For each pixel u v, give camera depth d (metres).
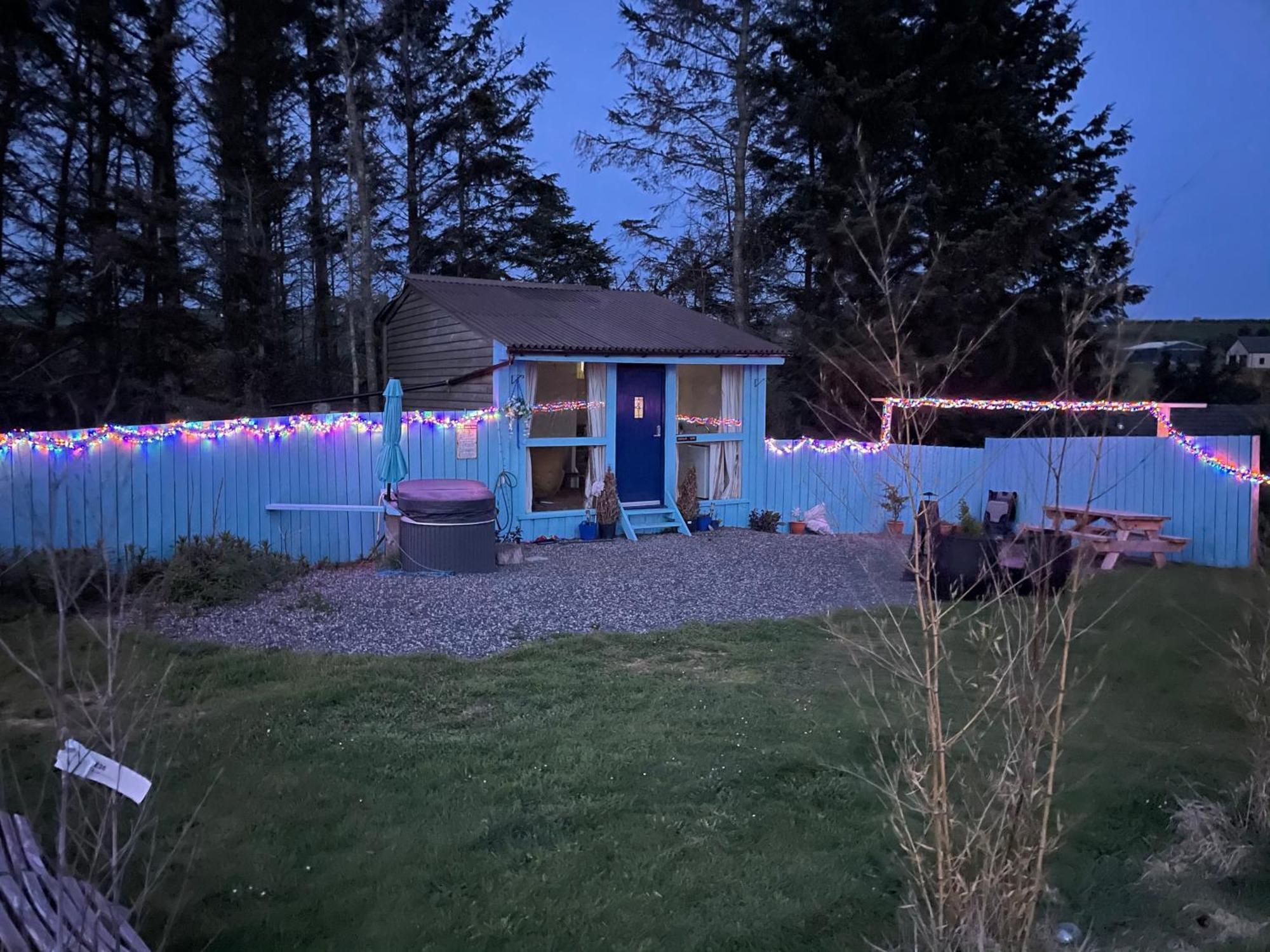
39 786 4.32
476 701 5.82
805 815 4.28
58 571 3.15
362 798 4.34
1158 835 4.20
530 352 12.21
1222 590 9.66
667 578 10.08
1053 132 20.17
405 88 24.84
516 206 26.72
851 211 18.25
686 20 22.39
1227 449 11.81
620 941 3.29
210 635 7.28
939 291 17.17
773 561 11.36
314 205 22.20
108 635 2.93
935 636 3.18
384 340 17.55
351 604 8.41
